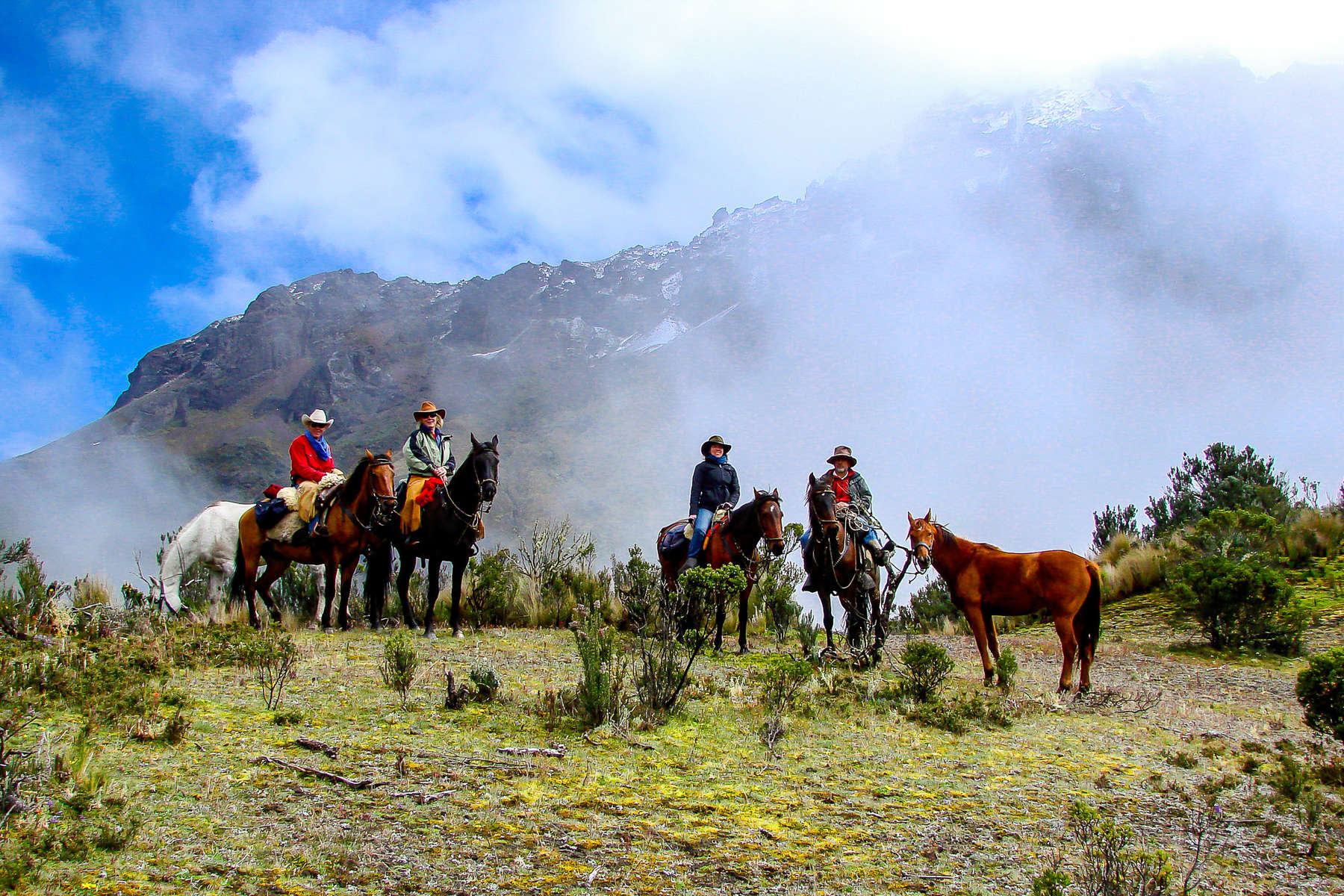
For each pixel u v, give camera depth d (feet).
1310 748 23.63
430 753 18.29
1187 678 36.60
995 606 31.07
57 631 27.84
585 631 37.22
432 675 26.68
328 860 12.89
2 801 13.16
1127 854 14.43
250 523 38.19
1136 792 18.89
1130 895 12.82
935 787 18.48
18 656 22.36
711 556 37.19
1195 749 23.03
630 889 12.75
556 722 21.38
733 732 22.02
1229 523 57.62
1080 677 31.68
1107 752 22.18
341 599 39.22
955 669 36.19
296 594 44.45
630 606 40.27
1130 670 38.81
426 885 12.41
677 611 32.86
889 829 15.84
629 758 19.10
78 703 19.67
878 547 35.09
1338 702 22.07
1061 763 20.86
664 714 22.59
